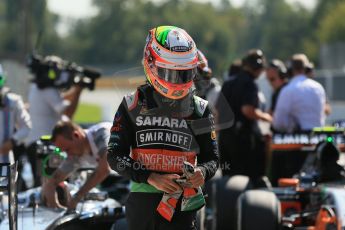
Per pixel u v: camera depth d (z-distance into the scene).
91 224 14.09
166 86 10.84
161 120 11.10
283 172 19.84
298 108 21.02
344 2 176.50
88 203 14.82
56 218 13.64
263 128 20.66
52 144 15.16
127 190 19.73
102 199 14.52
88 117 72.25
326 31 159.25
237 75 20.17
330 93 50.84
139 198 11.20
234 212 17.33
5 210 14.41
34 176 20.34
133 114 11.10
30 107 20.59
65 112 21.20
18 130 18.30
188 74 10.85
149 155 11.09
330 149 16.03
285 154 19.70
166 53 10.77
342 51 78.56
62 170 14.42
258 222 14.49
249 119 20.00
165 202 10.98
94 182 13.97
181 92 10.91
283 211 16.34
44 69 20.44
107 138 14.10
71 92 23.28
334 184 15.90
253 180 19.91
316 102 21.08
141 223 11.17
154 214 11.11
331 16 161.62
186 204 10.94
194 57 10.90
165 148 11.09
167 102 11.06
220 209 17.45
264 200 14.82
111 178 20.19
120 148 11.02
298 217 15.66
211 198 17.88
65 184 14.70
